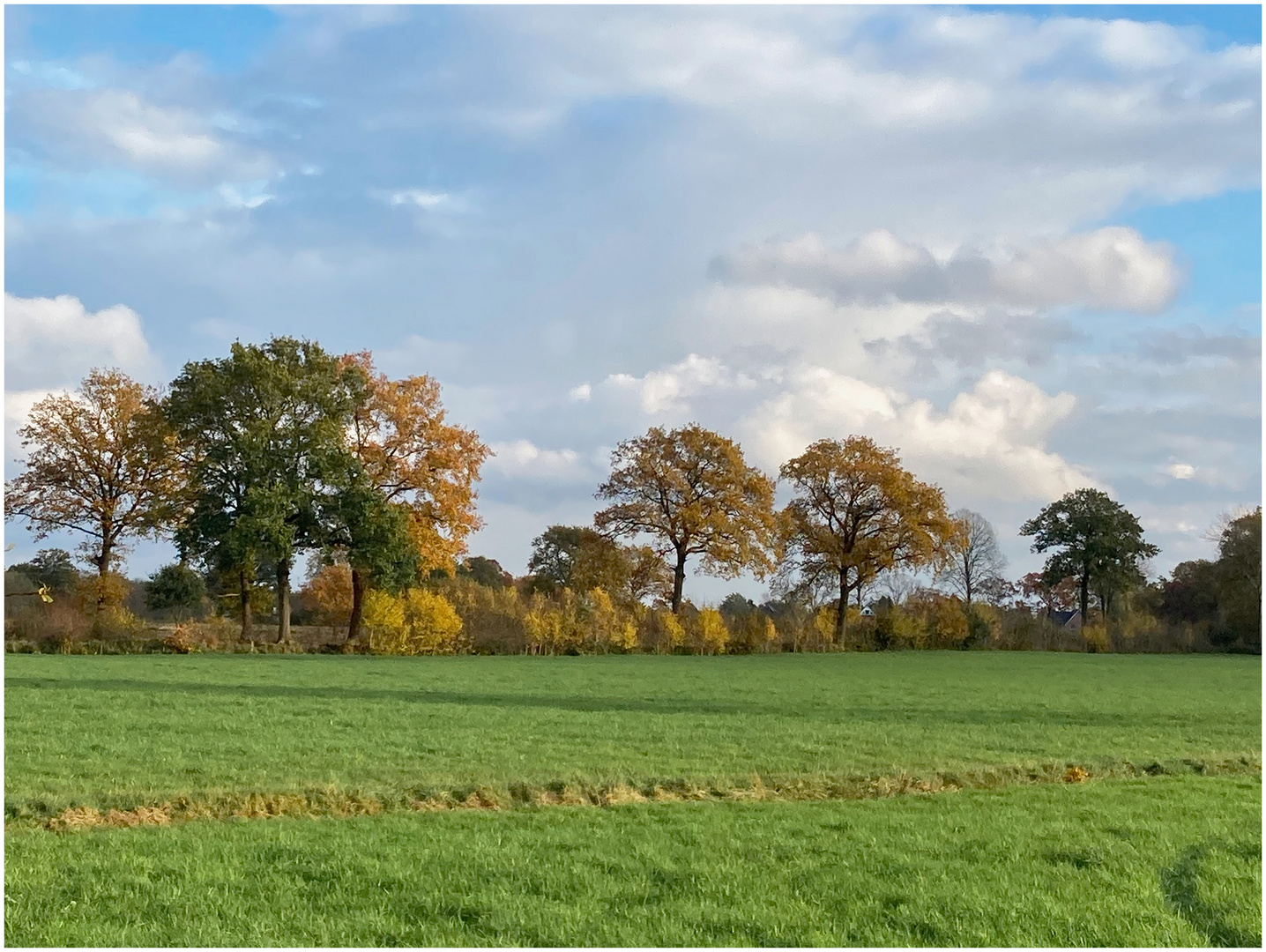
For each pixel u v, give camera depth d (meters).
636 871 14.14
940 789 21.38
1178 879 14.18
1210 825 17.31
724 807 18.69
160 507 68.06
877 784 21.44
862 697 41.38
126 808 17.55
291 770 21.06
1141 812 18.42
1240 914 12.75
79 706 31.19
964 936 11.90
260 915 12.20
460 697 38.19
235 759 22.23
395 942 11.50
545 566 117.19
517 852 14.91
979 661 71.44
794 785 21.17
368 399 70.00
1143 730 31.30
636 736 27.62
